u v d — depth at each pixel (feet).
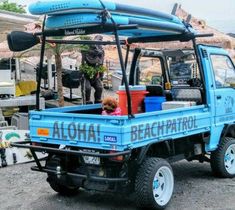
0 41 41.01
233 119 23.00
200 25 38.47
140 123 16.88
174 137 18.72
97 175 17.26
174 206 18.39
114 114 19.30
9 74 43.24
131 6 17.34
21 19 42.93
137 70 23.57
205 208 18.17
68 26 17.13
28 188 21.45
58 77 35.88
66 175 17.90
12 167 25.46
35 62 61.87
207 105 21.03
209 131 21.21
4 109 35.91
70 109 20.86
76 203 19.19
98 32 16.96
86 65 36.55
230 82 22.86
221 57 22.49
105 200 19.51
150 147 17.94
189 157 20.98
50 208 18.57
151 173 17.21
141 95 21.11
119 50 16.40
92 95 41.81
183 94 21.81
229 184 21.53
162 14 18.99
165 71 23.80
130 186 17.39
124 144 16.21
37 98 19.27
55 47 34.24
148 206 17.53
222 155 21.99
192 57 22.70
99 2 16.06
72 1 16.15
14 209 18.51
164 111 18.06
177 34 20.74
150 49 23.47
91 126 16.92
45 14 17.17
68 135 17.63
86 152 16.74
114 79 46.60
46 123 18.29
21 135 26.68
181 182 21.91
